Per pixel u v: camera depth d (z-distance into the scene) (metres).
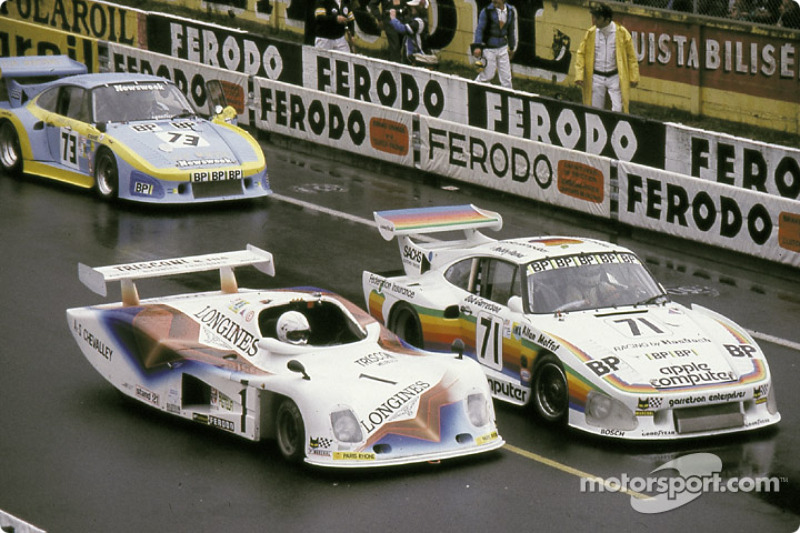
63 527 23.30
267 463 26.00
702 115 56.56
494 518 23.42
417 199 49.00
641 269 31.06
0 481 25.36
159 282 39.12
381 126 53.16
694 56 56.19
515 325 29.31
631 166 44.56
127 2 81.25
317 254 42.09
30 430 27.95
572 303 29.73
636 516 23.56
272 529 23.00
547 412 28.44
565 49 60.12
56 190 48.91
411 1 62.28
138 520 23.52
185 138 47.62
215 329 28.27
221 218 45.84
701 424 26.89
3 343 33.41
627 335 28.38
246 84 58.12
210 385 27.11
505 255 30.97
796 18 52.59
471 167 50.41
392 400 25.53
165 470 25.75
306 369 26.22
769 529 23.09
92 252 41.34
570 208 46.94
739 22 54.03
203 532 22.97
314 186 50.72
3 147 51.44
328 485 24.88
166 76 60.91
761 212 40.78
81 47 64.81
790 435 27.67
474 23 63.06
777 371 31.98
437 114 55.03
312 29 63.72
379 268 40.75
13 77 52.94
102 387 30.61
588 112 49.28
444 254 32.75
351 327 28.55
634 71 53.56
